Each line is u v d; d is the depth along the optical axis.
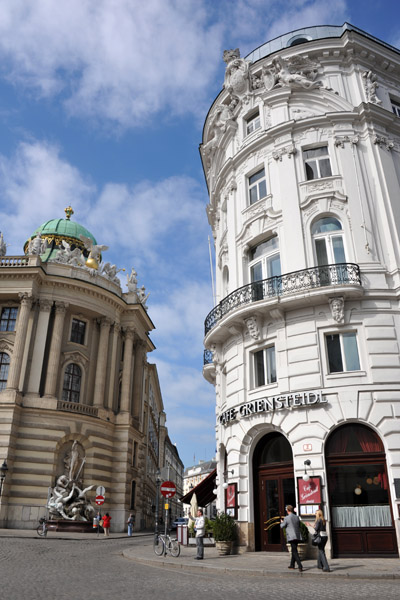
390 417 16.41
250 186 23.12
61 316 40.66
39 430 36.69
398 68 23.72
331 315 18.05
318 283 18.33
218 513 20.77
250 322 19.42
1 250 41.34
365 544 15.62
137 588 10.04
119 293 46.88
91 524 33.81
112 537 30.30
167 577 11.99
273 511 17.92
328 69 23.09
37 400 37.41
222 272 25.64
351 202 19.91
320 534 12.49
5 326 40.19
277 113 22.81
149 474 59.59
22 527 33.97
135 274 49.19
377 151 20.62
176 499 100.56
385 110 21.28
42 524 29.02
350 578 11.69
